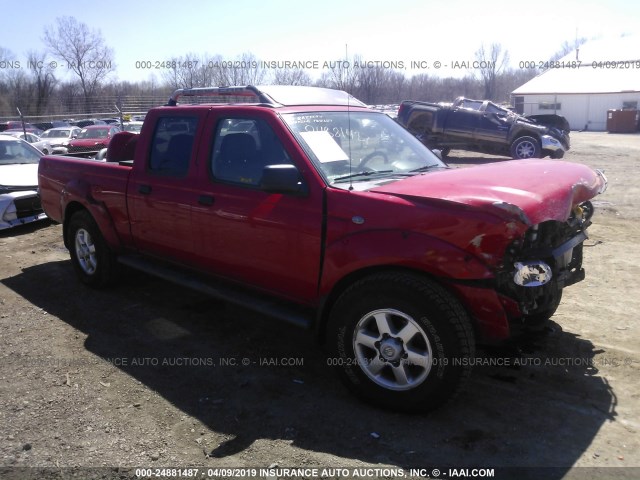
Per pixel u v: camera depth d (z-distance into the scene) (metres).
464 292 3.10
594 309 4.95
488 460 2.95
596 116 44.66
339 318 3.46
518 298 3.17
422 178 3.64
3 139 9.89
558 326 4.56
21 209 8.30
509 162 4.25
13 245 7.69
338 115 4.32
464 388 3.19
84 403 3.57
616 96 43.47
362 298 3.33
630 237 7.37
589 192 3.62
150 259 5.17
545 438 3.13
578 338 4.38
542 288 3.31
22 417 3.42
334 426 3.29
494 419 3.32
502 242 2.97
